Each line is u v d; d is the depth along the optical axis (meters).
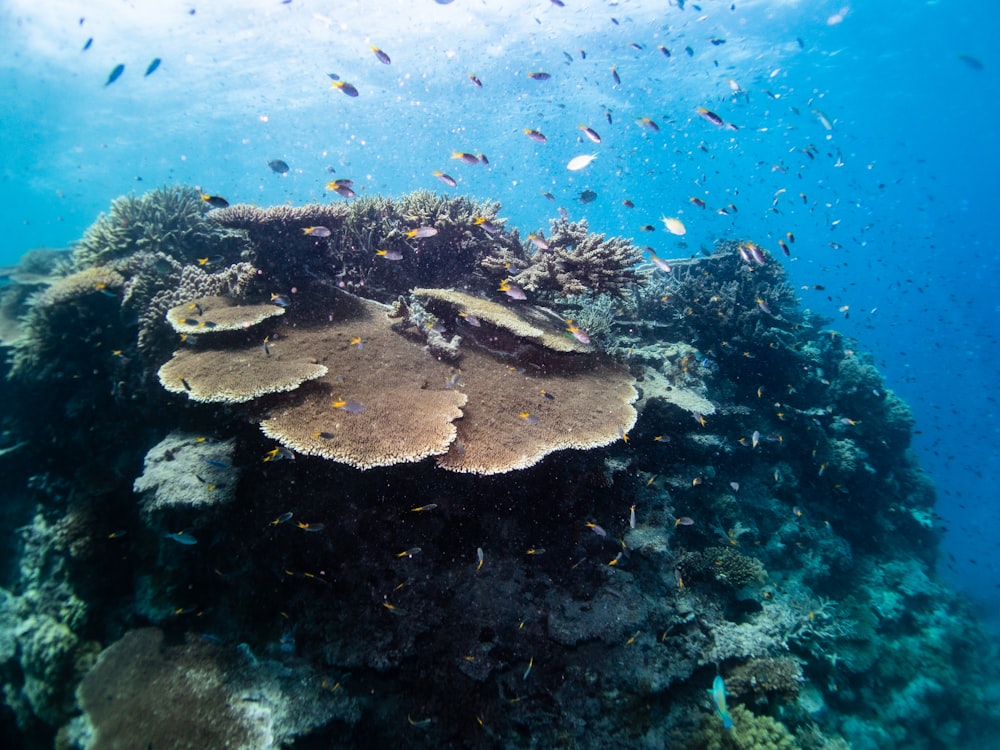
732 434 2.88
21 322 2.61
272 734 1.38
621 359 2.35
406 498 1.60
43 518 2.03
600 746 1.56
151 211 2.69
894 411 3.81
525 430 1.65
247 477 1.57
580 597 1.71
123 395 1.90
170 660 1.54
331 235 2.21
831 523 3.20
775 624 2.03
